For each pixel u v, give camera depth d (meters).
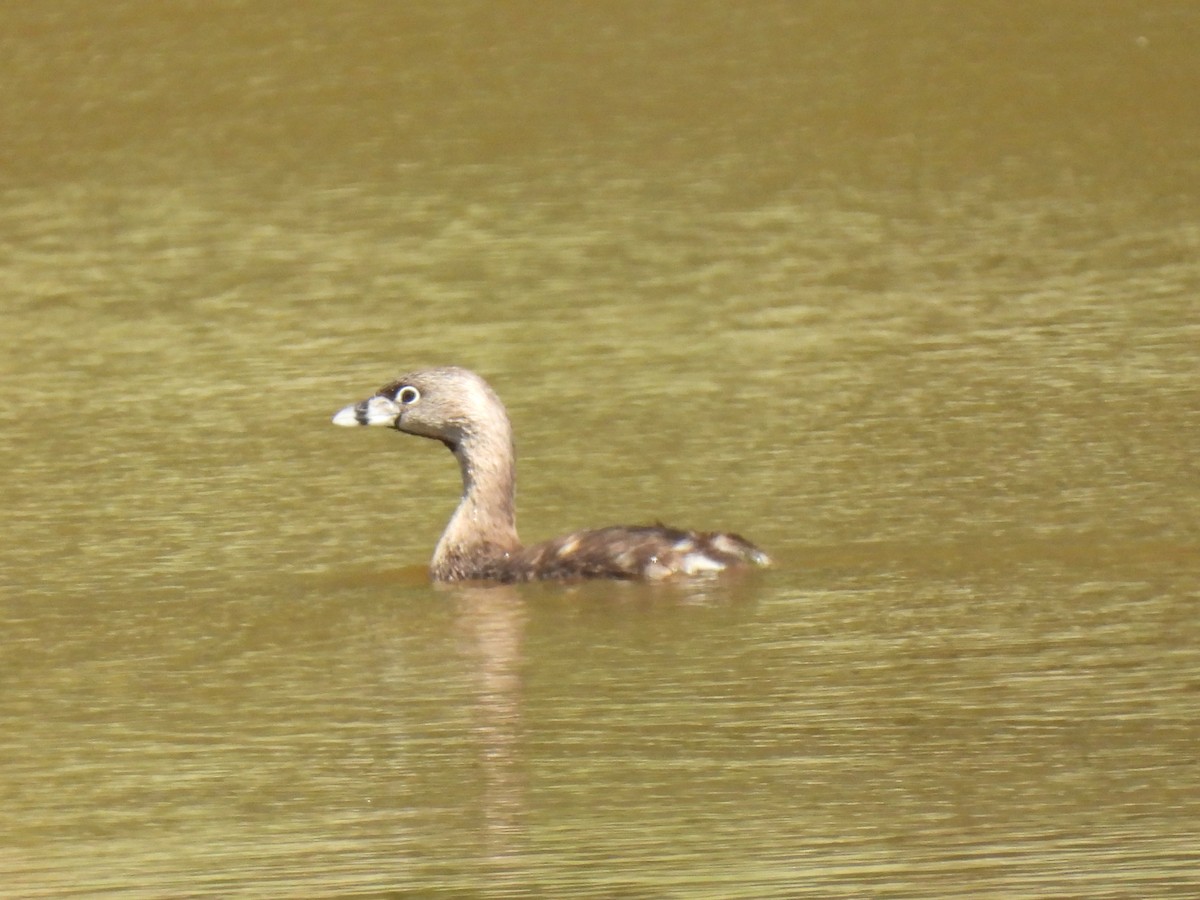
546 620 14.12
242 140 33.16
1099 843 10.00
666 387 21.03
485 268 26.75
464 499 16.02
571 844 10.26
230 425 20.28
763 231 28.06
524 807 10.77
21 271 27.62
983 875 9.70
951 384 20.52
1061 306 23.69
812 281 25.53
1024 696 12.09
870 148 31.80
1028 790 10.70
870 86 34.19
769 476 17.64
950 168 30.75
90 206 30.62
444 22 36.94
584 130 33.03
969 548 15.32
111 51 36.03
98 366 22.92
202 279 26.83
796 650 13.11
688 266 26.47
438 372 16.27
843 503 16.72
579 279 26.12
